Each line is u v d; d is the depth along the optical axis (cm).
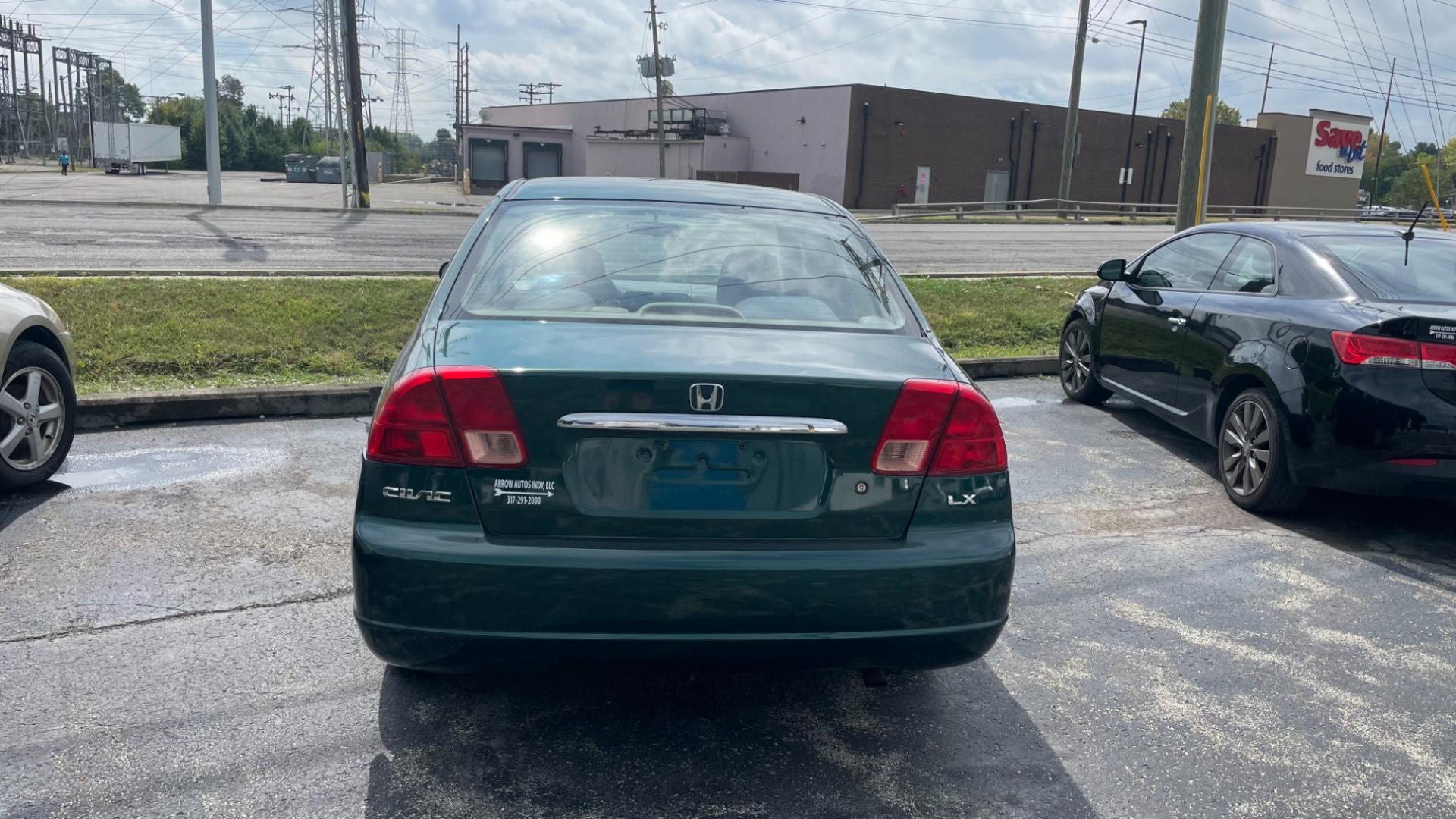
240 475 543
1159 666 378
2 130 10206
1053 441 700
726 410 269
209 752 295
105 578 408
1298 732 335
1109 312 758
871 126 4878
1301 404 518
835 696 347
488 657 270
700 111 5572
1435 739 334
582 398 267
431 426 268
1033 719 337
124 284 934
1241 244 643
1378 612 435
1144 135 5678
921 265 1708
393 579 265
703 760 304
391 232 1953
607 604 266
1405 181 8819
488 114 7612
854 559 274
